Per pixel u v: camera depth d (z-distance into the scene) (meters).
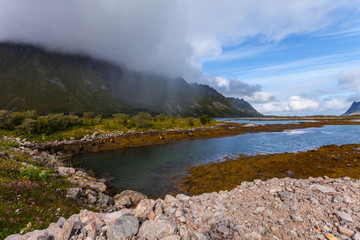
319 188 7.18
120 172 26.20
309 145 43.44
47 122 46.38
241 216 5.73
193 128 72.19
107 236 4.41
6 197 7.83
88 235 4.35
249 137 60.59
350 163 23.81
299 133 68.75
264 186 8.43
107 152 40.31
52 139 43.03
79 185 14.40
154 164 30.22
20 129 42.00
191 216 5.66
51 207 8.68
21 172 11.38
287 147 41.66
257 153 36.03
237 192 8.10
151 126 66.00
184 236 4.17
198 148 43.22
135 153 39.03
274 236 4.64
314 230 4.82
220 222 5.32
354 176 19.41
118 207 12.25
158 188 19.80
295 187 7.70
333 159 25.62
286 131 76.12
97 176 24.45
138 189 19.62
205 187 19.12
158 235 4.25
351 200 5.93
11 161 13.87
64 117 51.72
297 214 5.56
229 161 29.62
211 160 31.70
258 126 91.06
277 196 6.99
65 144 42.56
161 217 5.23
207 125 83.69
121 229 4.46
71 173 17.89
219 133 67.81
